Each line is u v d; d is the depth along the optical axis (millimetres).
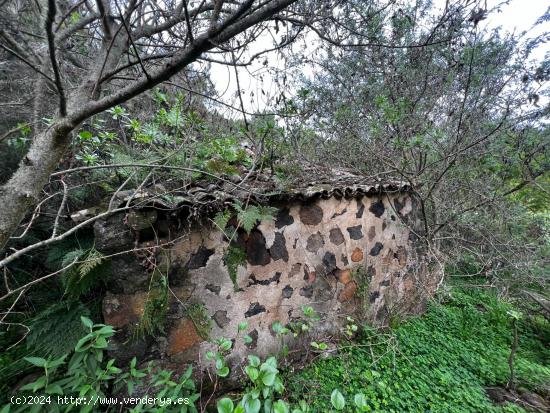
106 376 1228
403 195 3176
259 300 2029
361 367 2180
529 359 2756
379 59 3178
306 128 2916
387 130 2926
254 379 1092
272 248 2068
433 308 3414
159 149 1999
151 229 1544
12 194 993
